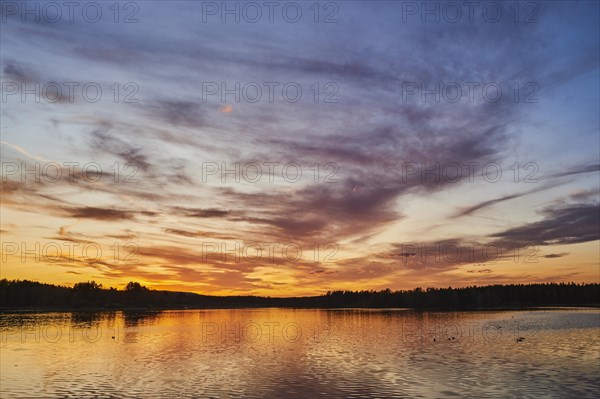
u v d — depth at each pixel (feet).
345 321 379.76
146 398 99.86
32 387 110.22
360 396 101.14
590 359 148.15
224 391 105.91
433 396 100.58
